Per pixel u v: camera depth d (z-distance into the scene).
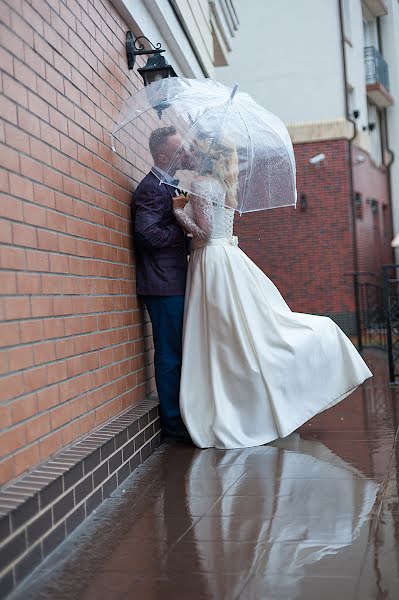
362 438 5.64
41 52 3.83
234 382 5.47
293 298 18.41
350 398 7.78
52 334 3.73
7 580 2.83
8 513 2.86
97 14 5.01
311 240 18.33
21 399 3.30
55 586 2.96
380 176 24.23
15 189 3.35
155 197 5.40
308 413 5.60
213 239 5.55
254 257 18.58
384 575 2.94
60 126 4.06
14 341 3.23
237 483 4.41
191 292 5.57
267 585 2.90
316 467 4.75
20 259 3.36
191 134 5.12
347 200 18.20
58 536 3.38
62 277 3.93
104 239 4.82
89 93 4.69
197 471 4.74
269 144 5.38
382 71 24.28
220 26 10.80
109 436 4.29
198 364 5.55
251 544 3.36
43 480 3.29
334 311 18.20
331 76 18.42
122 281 5.23
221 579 2.99
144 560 3.22
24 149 3.49
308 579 2.94
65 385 3.91
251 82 18.84
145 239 5.38
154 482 4.51
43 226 3.69
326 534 3.44
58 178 3.97
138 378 5.63
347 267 18.17
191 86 5.38
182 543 3.41
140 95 5.18
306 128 18.41
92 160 4.66
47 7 3.97
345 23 20.27
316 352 5.63
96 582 2.99
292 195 5.54
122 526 3.68
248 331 5.44
